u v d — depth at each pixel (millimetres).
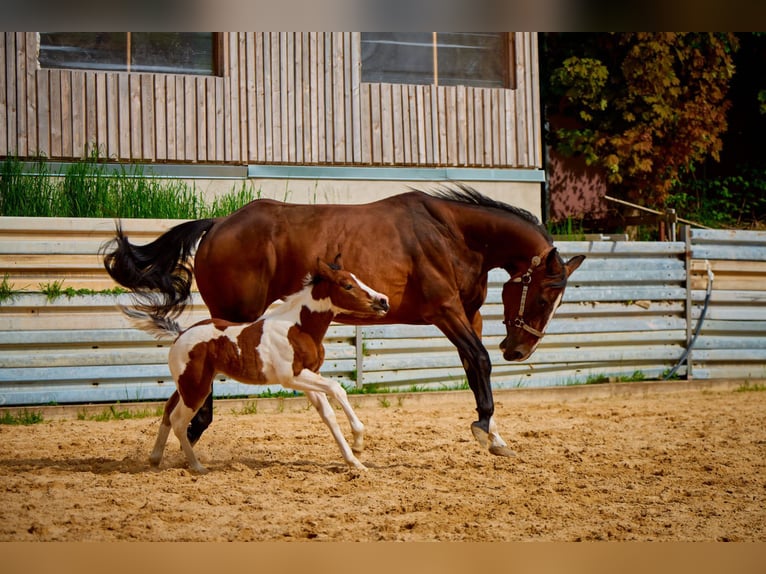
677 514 6574
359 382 12938
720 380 14484
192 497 6906
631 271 14172
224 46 14812
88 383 11789
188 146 14695
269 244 8492
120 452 8992
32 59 13953
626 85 20797
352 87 15508
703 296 14617
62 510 6504
